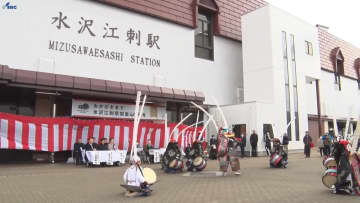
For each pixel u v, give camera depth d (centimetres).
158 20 2191
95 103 1814
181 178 1116
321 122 3200
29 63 1619
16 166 1450
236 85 2692
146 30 2116
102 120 1727
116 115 1889
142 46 2081
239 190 841
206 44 2559
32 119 1510
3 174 1171
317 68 2775
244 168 1400
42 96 1714
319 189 845
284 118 2338
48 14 1706
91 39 1852
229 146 1225
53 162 1594
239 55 2769
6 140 1428
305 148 1947
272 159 1402
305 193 785
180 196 765
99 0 1886
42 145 1531
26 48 1617
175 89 2088
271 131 2214
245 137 2064
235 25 2730
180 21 2294
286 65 2455
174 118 2278
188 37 2372
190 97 2130
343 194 768
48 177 1107
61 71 1716
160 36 2191
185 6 2370
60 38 1734
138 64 2047
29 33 1634
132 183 795
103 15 1919
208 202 684
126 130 1805
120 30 1986
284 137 1830
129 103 1953
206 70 2475
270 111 2241
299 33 2628
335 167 835
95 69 1847
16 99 1648
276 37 2400
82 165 1549
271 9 2394
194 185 946
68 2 1784
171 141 1330
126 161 1770
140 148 1808
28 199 725
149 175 809
